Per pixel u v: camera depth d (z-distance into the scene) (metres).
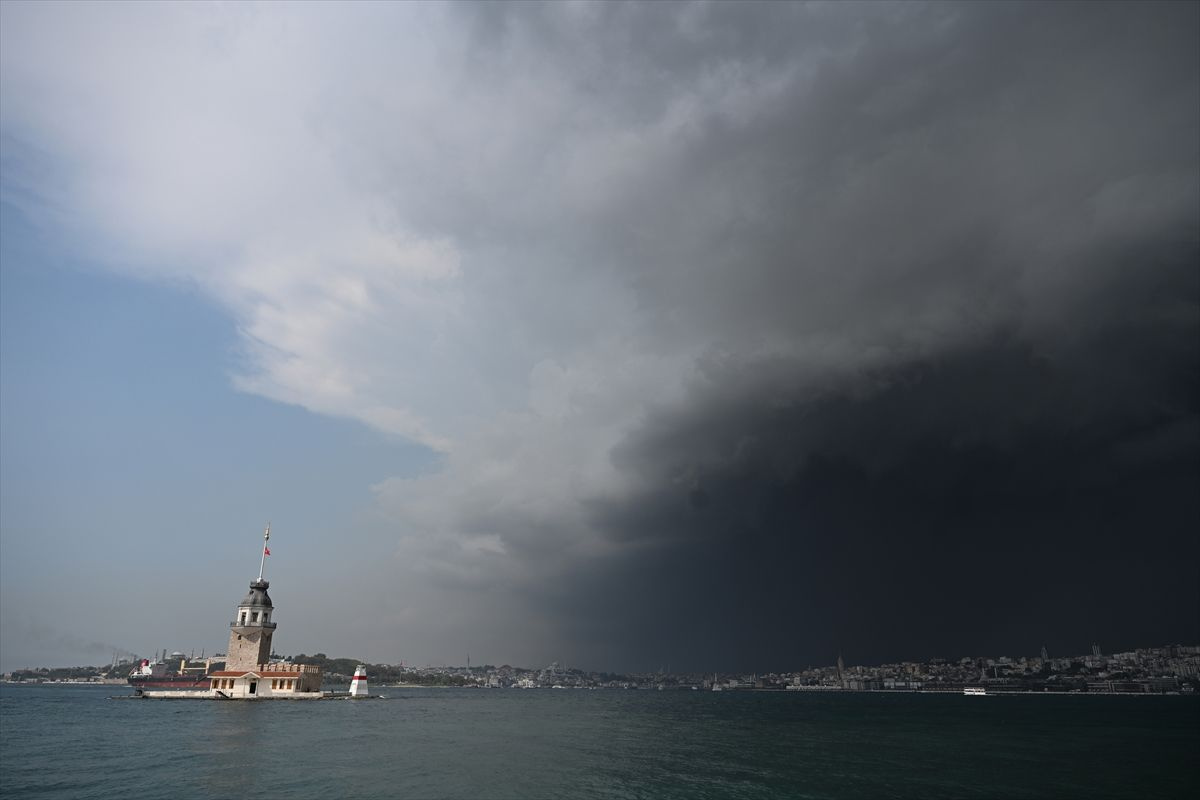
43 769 63.09
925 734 128.88
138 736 90.00
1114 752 96.12
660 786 62.31
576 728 135.00
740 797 57.59
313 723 116.62
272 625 174.00
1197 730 140.88
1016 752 95.56
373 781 59.56
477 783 60.56
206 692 184.12
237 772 61.94
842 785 64.56
